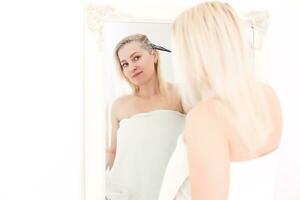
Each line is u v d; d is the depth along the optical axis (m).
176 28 1.42
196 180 1.27
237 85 1.31
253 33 1.58
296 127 1.66
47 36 1.43
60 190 1.46
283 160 1.65
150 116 1.48
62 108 1.45
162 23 1.49
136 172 1.48
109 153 1.46
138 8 1.48
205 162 1.25
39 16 1.42
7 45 1.40
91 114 1.45
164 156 1.49
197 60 1.34
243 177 1.29
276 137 1.42
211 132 1.26
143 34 1.48
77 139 1.47
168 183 1.41
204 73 1.33
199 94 1.37
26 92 1.42
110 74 1.46
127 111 1.47
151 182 1.48
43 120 1.44
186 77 1.40
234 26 1.35
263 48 1.59
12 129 1.42
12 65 1.41
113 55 1.46
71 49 1.45
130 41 1.47
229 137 1.27
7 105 1.41
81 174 1.47
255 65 1.58
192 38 1.35
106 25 1.45
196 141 1.27
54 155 1.45
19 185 1.43
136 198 1.48
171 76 1.49
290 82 1.64
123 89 1.47
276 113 1.42
